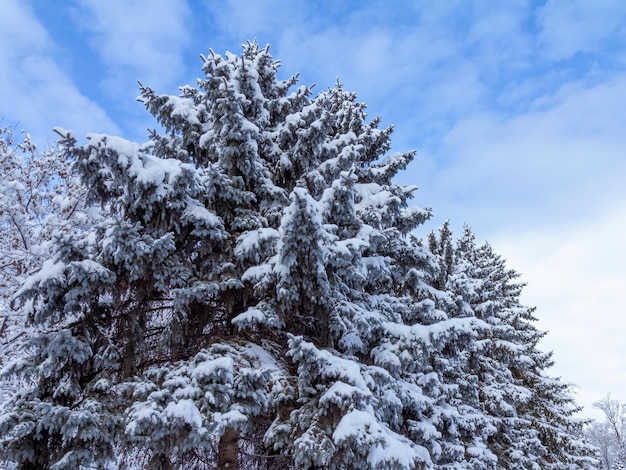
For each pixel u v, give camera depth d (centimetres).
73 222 1091
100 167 555
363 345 698
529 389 1619
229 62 916
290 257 574
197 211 618
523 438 1495
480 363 1496
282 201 775
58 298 548
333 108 1228
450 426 954
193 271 648
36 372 517
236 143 734
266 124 867
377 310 809
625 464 4262
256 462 757
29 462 510
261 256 660
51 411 478
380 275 795
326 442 510
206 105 852
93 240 596
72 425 479
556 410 1766
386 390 704
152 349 690
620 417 4450
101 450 502
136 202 590
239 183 732
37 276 527
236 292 678
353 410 524
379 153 1138
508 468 1343
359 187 930
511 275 2116
